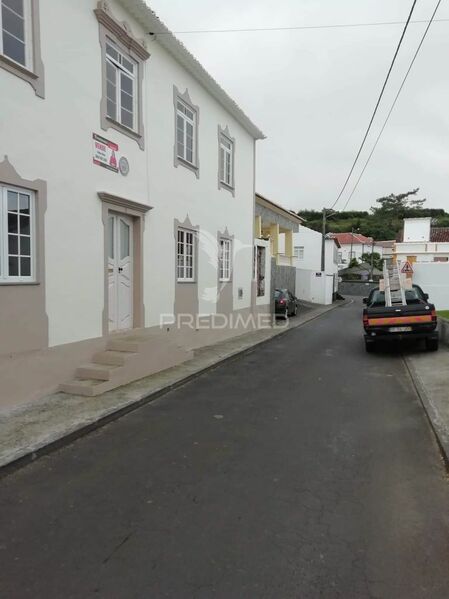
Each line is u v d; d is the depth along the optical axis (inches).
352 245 2738.7
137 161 379.6
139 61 378.3
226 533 141.5
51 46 281.0
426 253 1362.0
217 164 555.5
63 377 300.4
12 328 258.2
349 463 199.2
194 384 350.0
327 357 484.4
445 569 125.1
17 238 263.0
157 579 119.3
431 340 490.0
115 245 364.5
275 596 113.4
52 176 284.8
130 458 202.5
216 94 533.3
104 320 340.8
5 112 248.7
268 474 186.4
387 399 311.4
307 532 142.6
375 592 115.3
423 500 165.6
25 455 195.0
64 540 137.3
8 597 112.5
